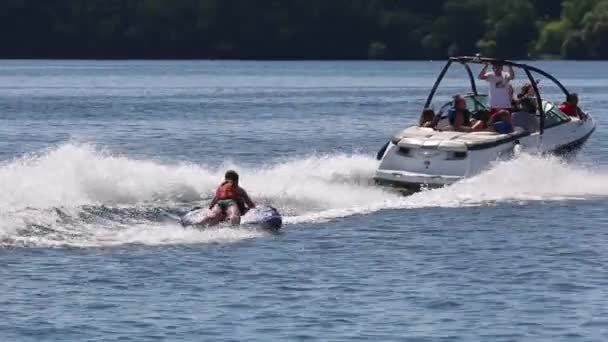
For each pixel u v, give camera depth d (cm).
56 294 6138
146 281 6412
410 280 6456
